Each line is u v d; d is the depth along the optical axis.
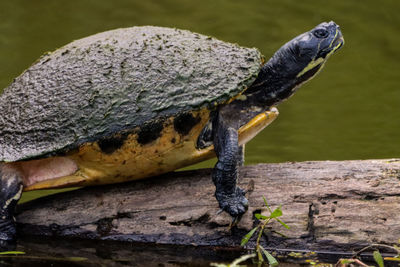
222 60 7.76
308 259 7.15
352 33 17.97
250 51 8.03
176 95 7.32
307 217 7.32
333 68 16.39
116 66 7.54
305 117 13.71
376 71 16.12
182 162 7.77
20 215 7.89
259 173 7.73
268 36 17.17
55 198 8.00
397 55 16.95
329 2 20.20
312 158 11.37
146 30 8.26
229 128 7.56
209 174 7.92
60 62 7.82
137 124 7.21
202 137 7.62
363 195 7.30
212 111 7.56
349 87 15.19
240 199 7.28
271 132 12.90
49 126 7.33
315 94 15.02
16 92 7.77
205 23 18.14
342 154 11.52
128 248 7.53
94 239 7.70
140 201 7.71
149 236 7.59
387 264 7.04
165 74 7.45
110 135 7.21
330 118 13.52
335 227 7.23
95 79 7.47
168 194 7.70
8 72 14.38
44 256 7.28
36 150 7.25
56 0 20.02
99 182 7.80
